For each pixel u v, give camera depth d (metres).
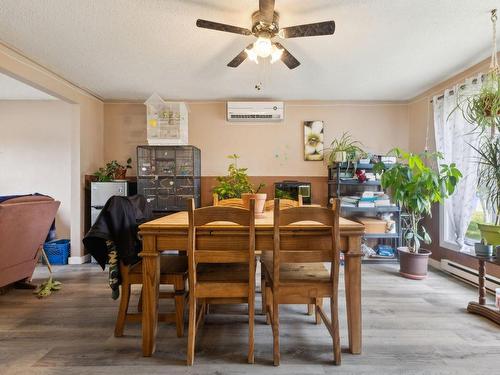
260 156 3.92
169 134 3.57
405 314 2.08
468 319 2.00
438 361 1.53
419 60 2.62
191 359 1.50
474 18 1.96
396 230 3.48
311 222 1.68
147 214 2.16
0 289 2.45
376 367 1.48
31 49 2.41
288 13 1.90
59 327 1.91
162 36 2.20
